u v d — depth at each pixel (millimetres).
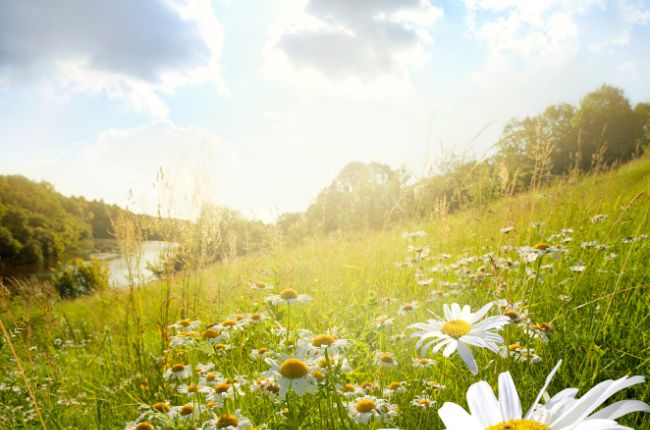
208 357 3506
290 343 2328
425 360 2609
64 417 3262
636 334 2691
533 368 2381
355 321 3486
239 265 5859
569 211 5980
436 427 2014
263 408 2119
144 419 2510
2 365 4223
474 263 4699
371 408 1964
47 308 4965
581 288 3525
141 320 4785
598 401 707
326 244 7039
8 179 40531
